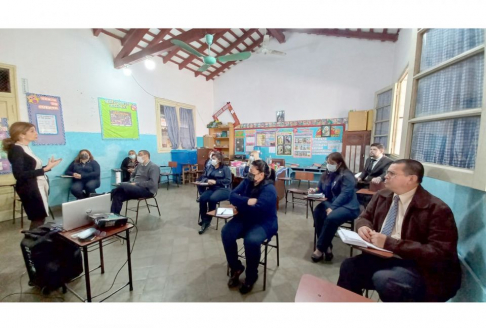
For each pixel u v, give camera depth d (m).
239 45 6.36
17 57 3.35
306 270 1.97
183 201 4.37
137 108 5.30
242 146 7.07
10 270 1.92
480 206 1.07
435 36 1.28
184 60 6.23
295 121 6.10
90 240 1.39
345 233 1.29
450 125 1.16
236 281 1.75
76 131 4.14
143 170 3.22
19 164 1.81
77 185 3.77
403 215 1.22
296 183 6.02
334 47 5.41
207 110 7.53
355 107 5.28
